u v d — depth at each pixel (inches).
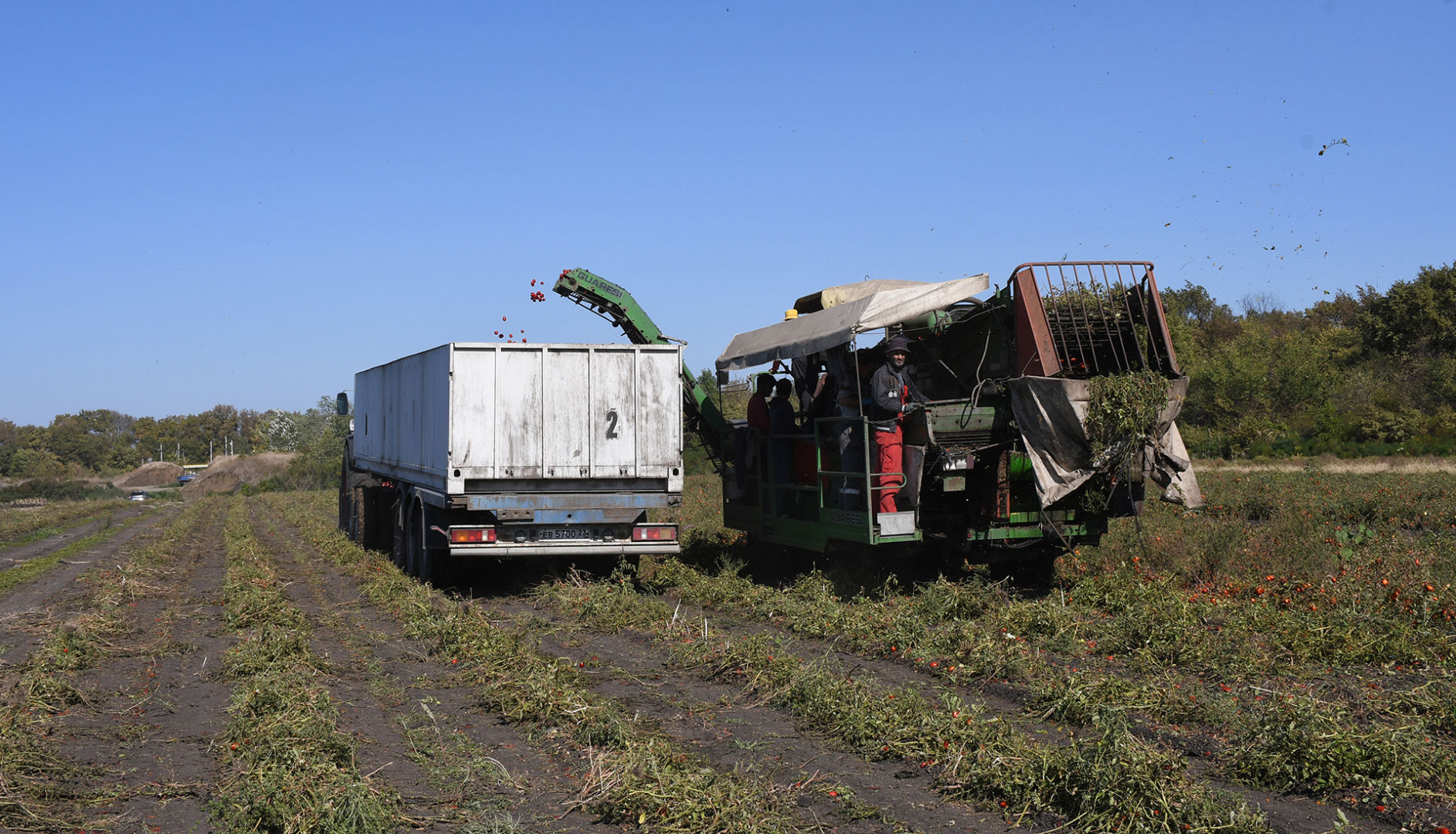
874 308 405.1
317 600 491.2
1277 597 375.6
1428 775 192.9
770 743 233.5
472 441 467.2
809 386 509.0
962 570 468.1
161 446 7199.8
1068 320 405.4
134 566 617.9
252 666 316.2
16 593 557.0
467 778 209.9
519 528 474.9
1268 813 185.5
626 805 187.6
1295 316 3491.6
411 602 432.8
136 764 226.2
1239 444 1781.5
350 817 178.4
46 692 281.0
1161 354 401.1
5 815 187.8
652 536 486.0
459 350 469.1
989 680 284.8
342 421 2669.8
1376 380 2048.5
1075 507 429.7
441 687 298.4
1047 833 178.1
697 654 321.4
